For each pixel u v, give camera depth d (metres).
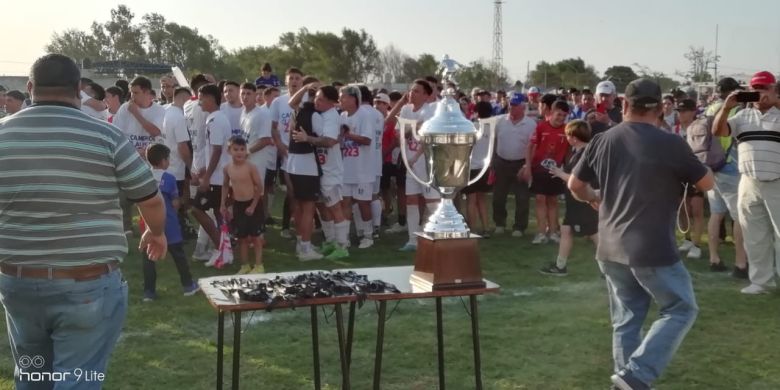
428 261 4.11
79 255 3.22
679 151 4.32
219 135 8.38
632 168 4.36
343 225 8.93
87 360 3.34
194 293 7.16
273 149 10.30
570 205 7.96
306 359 5.38
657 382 4.99
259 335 5.91
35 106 3.27
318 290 3.91
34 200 3.16
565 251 8.03
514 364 5.30
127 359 5.35
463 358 5.41
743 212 7.22
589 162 4.67
